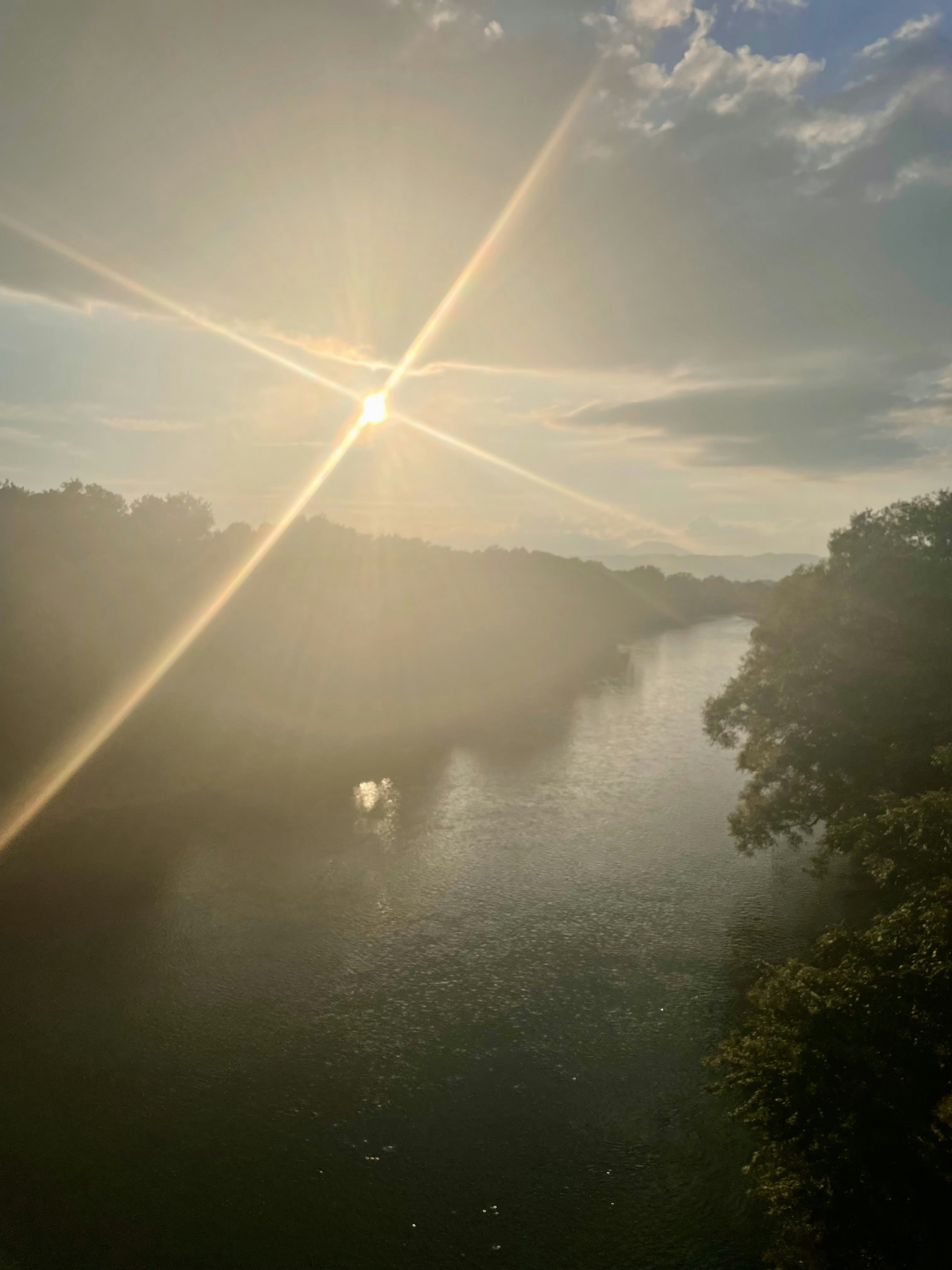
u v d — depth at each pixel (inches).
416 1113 901.8
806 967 722.2
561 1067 977.5
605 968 1192.8
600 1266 719.1
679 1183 807.1
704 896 1421.0
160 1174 809.5
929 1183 578.9
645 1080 954.7
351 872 1526.8
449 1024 1059.3
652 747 2498.8
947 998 609.3
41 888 1437.0
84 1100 909.8
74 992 1117.7
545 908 1381.6
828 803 1235.9
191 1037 1026.7
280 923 1325.0
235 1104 912.3
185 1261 713.6
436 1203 784.3
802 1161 635.5
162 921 1323.8
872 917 1162.6
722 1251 729.0
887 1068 611.2
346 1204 780.6
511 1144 858.8
